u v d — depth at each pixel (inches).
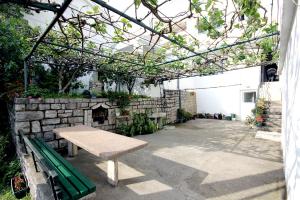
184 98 419.8
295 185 66.8
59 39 128.0
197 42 134.3
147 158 157.4
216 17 94.8
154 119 301.4
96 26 99.3
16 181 120.1
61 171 90.0
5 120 183.0
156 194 100.0
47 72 219.3
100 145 102.8
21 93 156.1
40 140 146.3
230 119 405.1
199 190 103.5
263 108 262.2
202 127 317.7
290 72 83.9
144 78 306.3
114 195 99.3
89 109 203.8
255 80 360.2
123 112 249.1
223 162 146.3
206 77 451.8
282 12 66.8
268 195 97.0
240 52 164.9
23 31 155.6
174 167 137.5
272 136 218.8
